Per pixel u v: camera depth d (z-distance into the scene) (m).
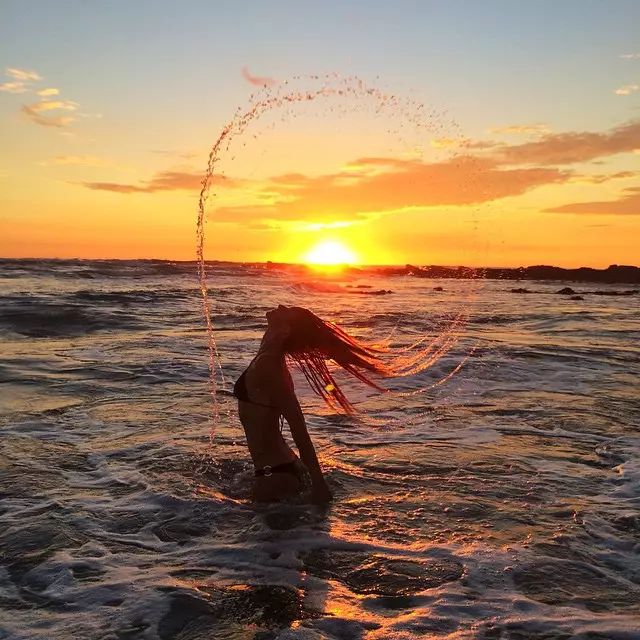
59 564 3.22
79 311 15.82
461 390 7.97
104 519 3.82
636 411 6.94
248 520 3.83
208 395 7.39
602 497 4.28
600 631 2.64
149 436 5.66
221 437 5.64
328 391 4.57
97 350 10.59
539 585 3.05
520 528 3.74
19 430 5.77
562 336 14.39
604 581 3.11
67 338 12.26
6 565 3.20
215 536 3.61
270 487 4.10
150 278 34.62
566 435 5.91
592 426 6.25
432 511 3.99
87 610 2.79
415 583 3.07
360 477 4.62
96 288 24.98
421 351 11.11
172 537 3.59
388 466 4.89
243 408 4.19
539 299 31.80
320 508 4.01
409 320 16.73
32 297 19.06
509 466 4.94
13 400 6.96
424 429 6.07
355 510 3.99
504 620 2.73
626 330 15.91
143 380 8.18
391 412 6.77
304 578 3.11
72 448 5.27
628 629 2.66
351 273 61.19
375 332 14.02
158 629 2.64
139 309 17.58
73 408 6.67
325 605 2.86
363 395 7.64
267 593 2.96
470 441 5.66
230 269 50.06
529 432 6.00
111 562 3.26
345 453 5.22
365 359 4.40
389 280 52.56
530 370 9.47
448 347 11.63
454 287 42.25
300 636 2.60
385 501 4.15
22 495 4.19
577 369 9.66
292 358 4.41
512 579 3.11
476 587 3.03
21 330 13.12
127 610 2.79
